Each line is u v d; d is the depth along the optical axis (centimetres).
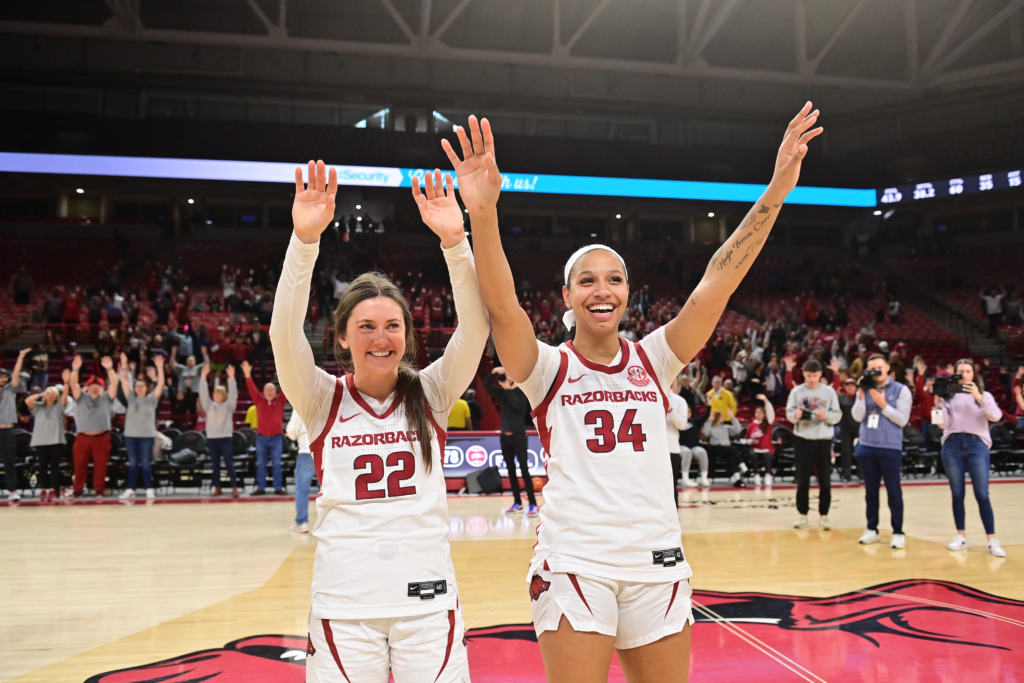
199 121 2462
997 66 2233
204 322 1758
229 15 2448
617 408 196
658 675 184
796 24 2325
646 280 2462
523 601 456
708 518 797
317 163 186
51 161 2119
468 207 190
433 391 201
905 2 2331
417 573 177
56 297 1577
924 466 1202
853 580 507
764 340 1698
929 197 2419
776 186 199
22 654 362
